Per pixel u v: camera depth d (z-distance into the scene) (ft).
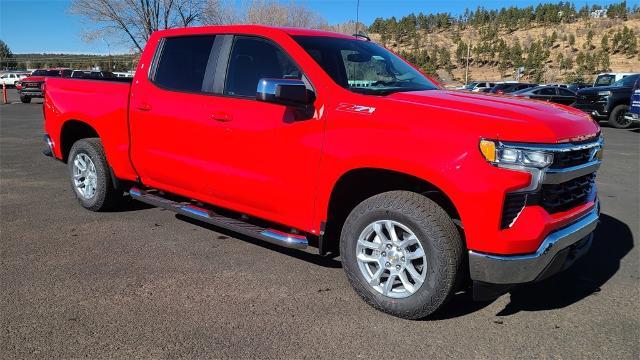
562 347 10.18
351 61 13.23
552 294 12.58
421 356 9.77
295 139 11.96
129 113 15.96
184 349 9.84
